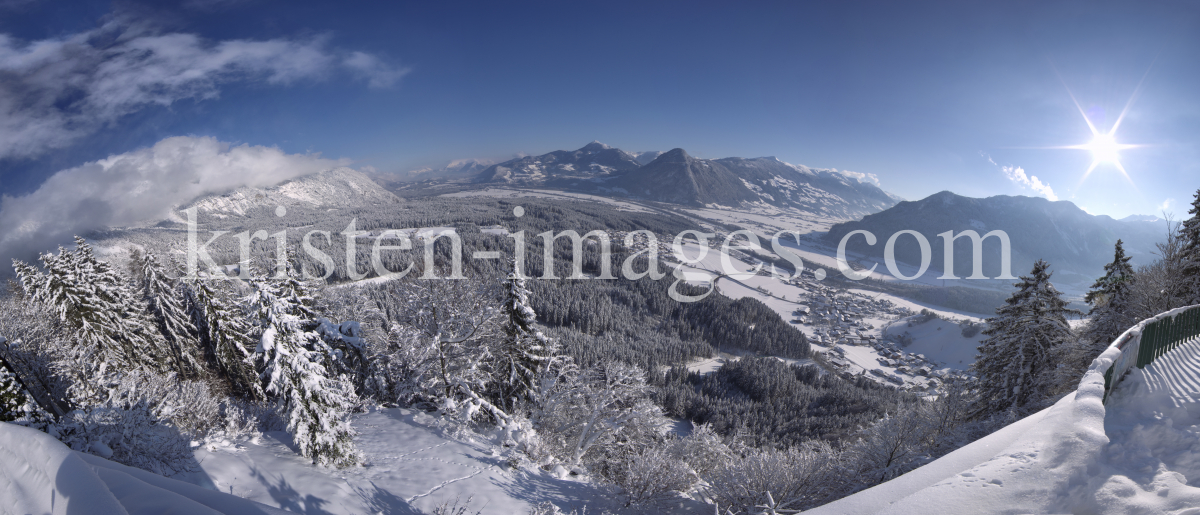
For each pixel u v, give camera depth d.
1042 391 20.67
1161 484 5.01
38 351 28.23
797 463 17.52
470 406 23.61
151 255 32.16
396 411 25.28
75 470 5.53
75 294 25.66
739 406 81.88
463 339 26.00
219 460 15.38
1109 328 21.53
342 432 17.45
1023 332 20.92
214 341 30.80
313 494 14.70
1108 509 4.73
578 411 27.56
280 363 16.39
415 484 17.19
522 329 26.53
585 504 18.38
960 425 20.84
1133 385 8.22
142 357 29.39
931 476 5.80
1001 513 4.92
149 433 14.70
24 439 5.97
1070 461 5.50
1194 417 6.84
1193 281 21.28
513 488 18.33
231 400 27.89
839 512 5.54
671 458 21.09
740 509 16.83
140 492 5.63
